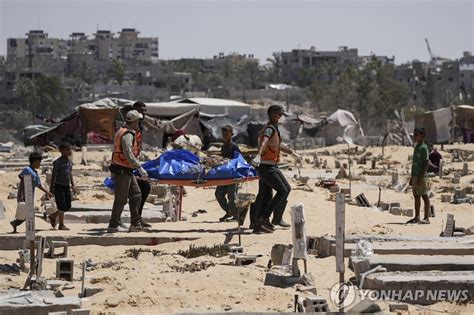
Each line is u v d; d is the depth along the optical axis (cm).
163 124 9931
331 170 7312
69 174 3177
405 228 3303
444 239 2872
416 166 3488
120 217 3225
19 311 1964
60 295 2134
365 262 2292
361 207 4062
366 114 19125
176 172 3225
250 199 3103
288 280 2244
